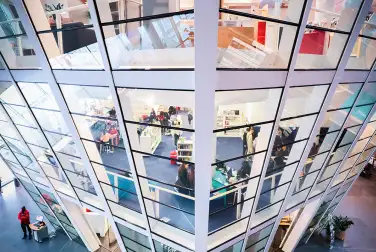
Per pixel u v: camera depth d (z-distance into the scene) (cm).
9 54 947
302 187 1256
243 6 1287
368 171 2422
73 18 1130
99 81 751
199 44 529
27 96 1012
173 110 2098
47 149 1209
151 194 1162
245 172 1245
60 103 893
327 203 1595
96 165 1065
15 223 1759
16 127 1199
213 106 603
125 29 1068
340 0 1071
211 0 482
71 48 949
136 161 891
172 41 822
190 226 1067
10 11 928
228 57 708
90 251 1557
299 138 982
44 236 1617
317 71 788
